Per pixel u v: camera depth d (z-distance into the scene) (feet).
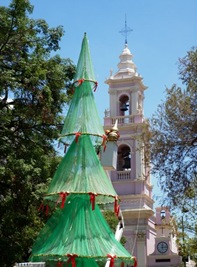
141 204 144.36
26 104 58.75
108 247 31.30
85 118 34.30
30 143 60.85
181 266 136.15
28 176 55.21
